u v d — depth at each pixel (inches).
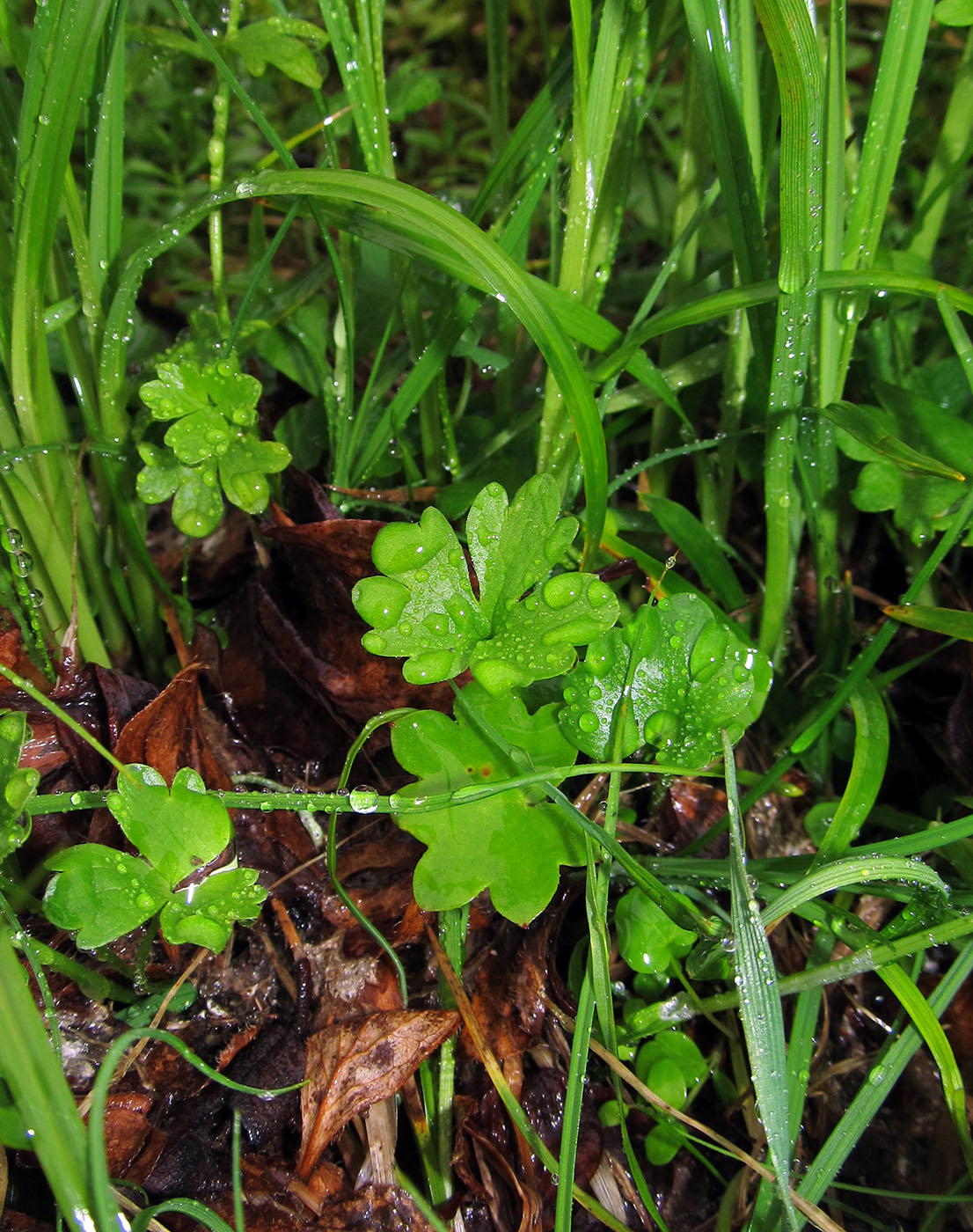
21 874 8.8
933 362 11.4
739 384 10.0
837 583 10.1
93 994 8.3
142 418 9.0
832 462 9.8
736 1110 8.8
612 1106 8.4
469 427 11.0
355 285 11.6
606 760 8.3
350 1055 8.2
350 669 9.2
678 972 8.5
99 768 8.9
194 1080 8.3
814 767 9.9
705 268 10.4
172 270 14.6
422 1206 7.4
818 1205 8.3
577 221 9.0
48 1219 7.8
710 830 9.2
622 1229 8.0
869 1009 9.3
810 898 7.6
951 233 12.5
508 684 7.9
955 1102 7.8
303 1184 8.0
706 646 8.4
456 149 17.8
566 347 8.0
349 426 10.2
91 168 8.8
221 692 9.8
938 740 10.1
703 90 8.3
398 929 8.7
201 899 7.7
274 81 18.0
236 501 8.5
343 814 9.3
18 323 8.4
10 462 8.6
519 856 8.0
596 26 9.2
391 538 8.2
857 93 15.4
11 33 8.6
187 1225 7.8
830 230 8.8
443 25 20.6
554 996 8.6
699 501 10.7
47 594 9.3
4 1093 7.4
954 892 8.2
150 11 12.2
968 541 9.0
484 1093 8.4
